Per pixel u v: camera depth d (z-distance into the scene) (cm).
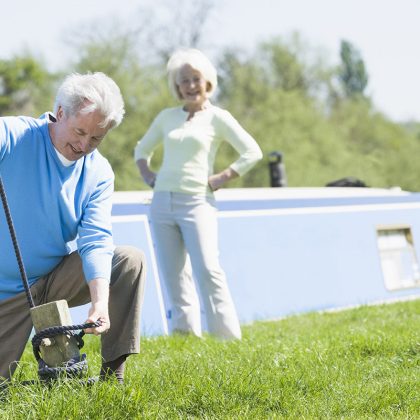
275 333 1334
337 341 1091
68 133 728
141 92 7050
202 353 999
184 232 1304
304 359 938
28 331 779
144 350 1068
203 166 1308
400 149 9044
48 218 758
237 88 7944
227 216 1745
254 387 786
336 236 1944
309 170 7512
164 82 7144
